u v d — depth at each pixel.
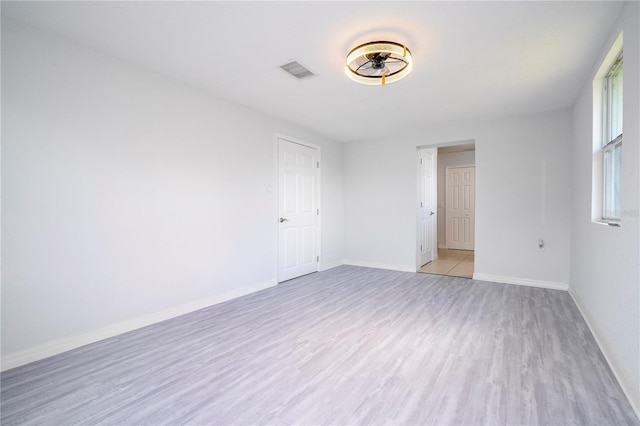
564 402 1.63
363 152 5.49
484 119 4.23
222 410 1.60
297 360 2.11
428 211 5.79
